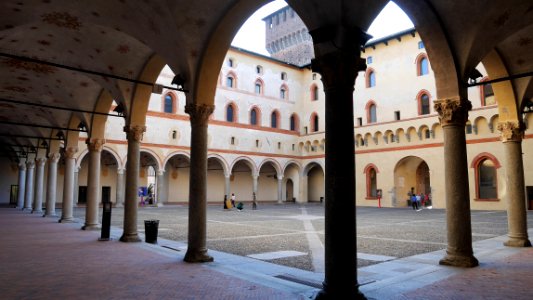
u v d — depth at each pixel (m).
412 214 29.92
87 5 10.79
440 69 10.02
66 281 7.89
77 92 17.86
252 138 46.06
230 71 45.09
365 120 43.84
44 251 11.78
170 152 40.12
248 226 20.55
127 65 13.99
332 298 6.29
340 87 6.59
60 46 13.61
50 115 22.38
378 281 8.05
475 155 34.78
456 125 9.86
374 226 20.47
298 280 8.21
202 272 8.77
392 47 42.22
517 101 13.07
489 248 12.51
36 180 30.36
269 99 48.34
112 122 37.16
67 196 22.19
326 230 6.55
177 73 11.27
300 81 52.16
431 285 7.64
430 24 9.70
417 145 38.72
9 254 11.23
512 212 13.02
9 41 12.95
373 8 6.78
